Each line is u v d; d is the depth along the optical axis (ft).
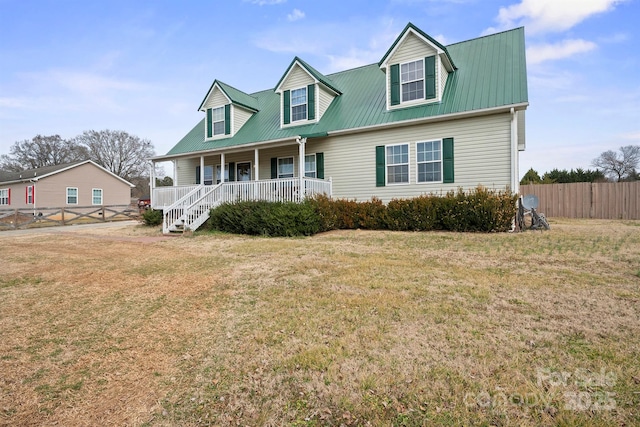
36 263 21.72
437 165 36.50
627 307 11.43
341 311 11.64
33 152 151.53
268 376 7.87
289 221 32.71
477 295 12.92
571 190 49.42
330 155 43.50
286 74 46.98
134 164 166.81
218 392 7.36
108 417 6.63
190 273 18.21
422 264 18.49
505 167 32.89
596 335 9.37
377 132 40.04
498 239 26.40
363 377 7.58
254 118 54.75
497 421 6.11
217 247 26.91
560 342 8.98
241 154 52.39
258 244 27.40
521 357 8.25
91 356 9.18
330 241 28.40
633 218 45.32
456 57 42.32
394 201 35.94
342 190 42.63
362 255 21.53
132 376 8.14
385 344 9.12
